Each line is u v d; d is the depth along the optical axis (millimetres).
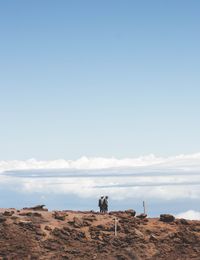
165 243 56906
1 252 54531
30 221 60281
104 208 66812
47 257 54094
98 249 55719
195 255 54375
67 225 60156
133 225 60312
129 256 54344
